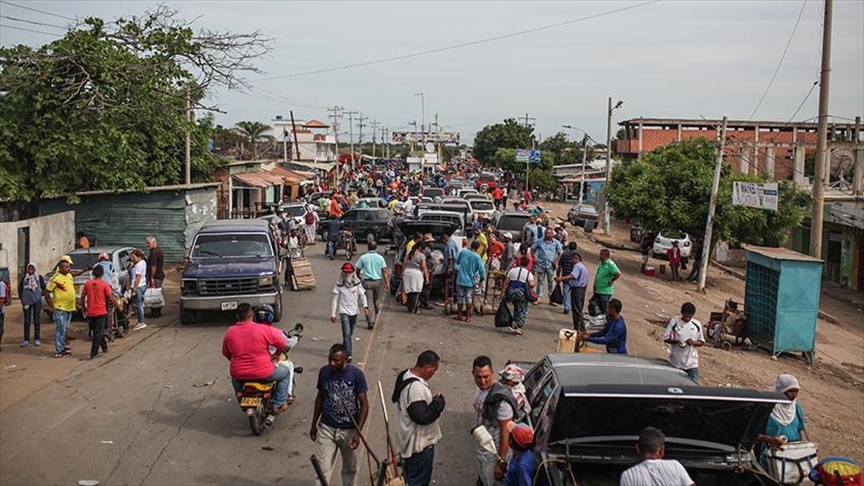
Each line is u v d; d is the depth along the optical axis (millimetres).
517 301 15609
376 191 56469
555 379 7230
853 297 31844
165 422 9938
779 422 8305
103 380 11914
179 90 21438
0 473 8125
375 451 9094
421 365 7020
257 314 9906
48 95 19422
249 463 8586
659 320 20719
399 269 19375
